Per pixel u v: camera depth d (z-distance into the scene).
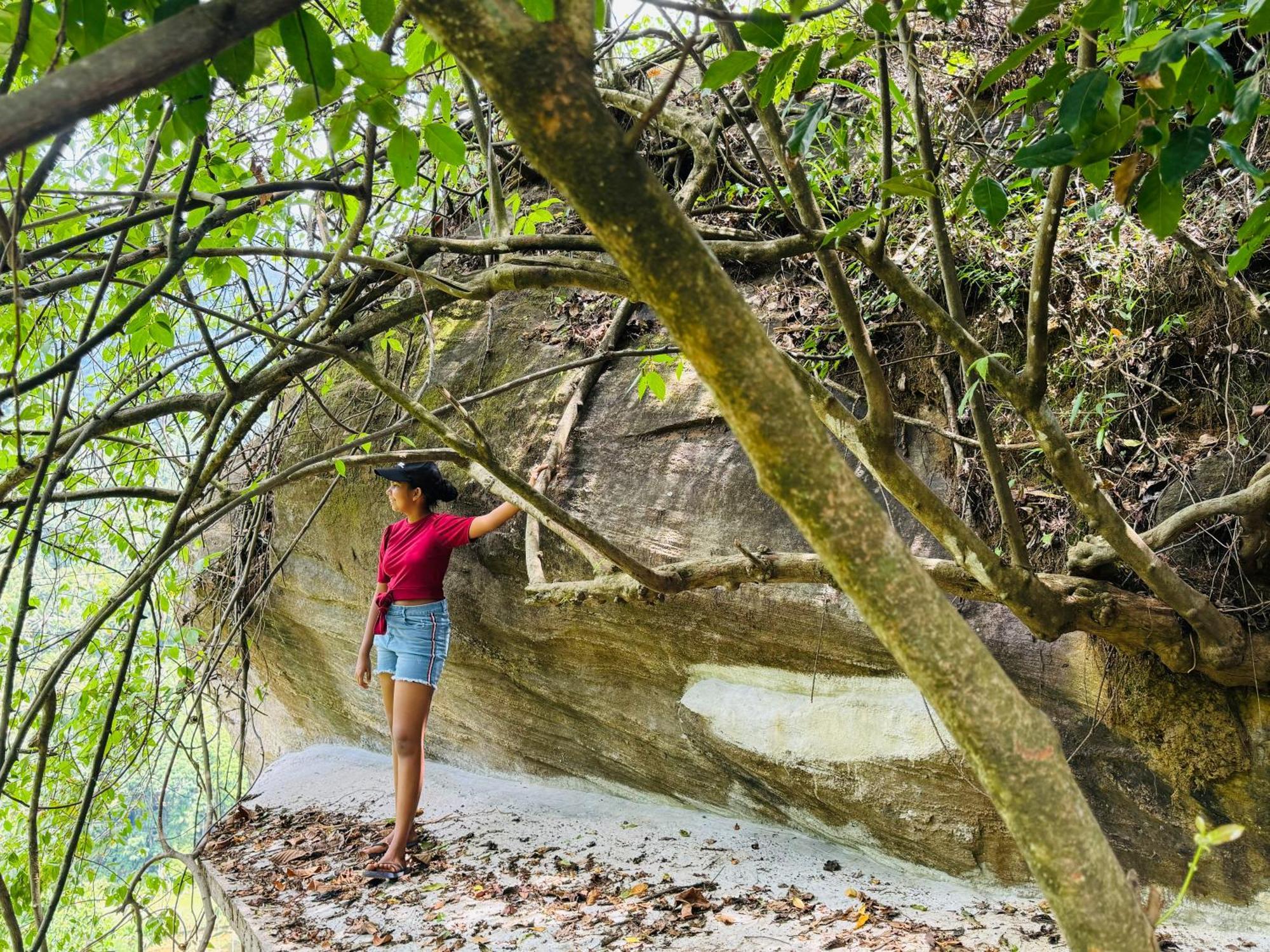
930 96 3.98
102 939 5.00
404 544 4.23
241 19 0.74
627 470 4.17
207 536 6.20
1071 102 1.43
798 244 2.19
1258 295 2.98
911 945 2.89
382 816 4.86
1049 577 2.78
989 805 3.25
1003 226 3.58
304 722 6.62
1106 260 3.32
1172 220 1.52
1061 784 0.77
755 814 4.05
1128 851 3.01
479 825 4.47
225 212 2.10
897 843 3.51
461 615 4.71
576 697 4.49
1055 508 3.23
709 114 4.60
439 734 5.41
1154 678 2.91
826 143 4.28
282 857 4.44
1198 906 2.89
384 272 2.68
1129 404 3.19
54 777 5.00
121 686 2.42
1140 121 1.48
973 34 4.10
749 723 3.81
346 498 5.07
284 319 4.27
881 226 2.15
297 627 5.79
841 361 3.98
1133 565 2.49
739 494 3.85
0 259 1.71
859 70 4.34
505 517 4.10
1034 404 2.31
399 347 4.54
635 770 4.44
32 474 2.41
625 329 4.66
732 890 3.49
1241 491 2.67
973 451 3.47
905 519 3.54
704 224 2.99
